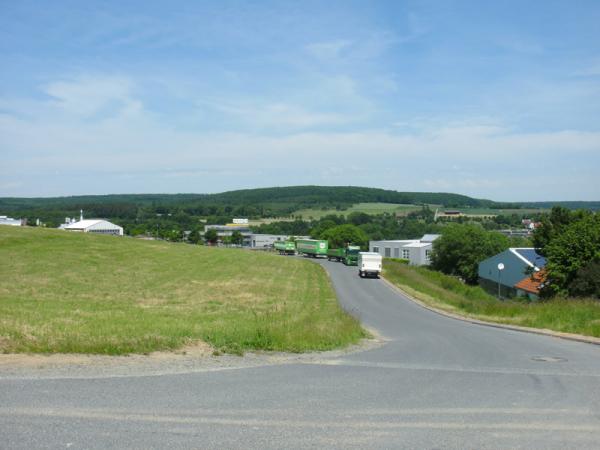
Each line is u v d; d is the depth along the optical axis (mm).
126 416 8008
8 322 16969
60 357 12016
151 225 182875
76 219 170250
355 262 83438
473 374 12664
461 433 7809
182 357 13008
